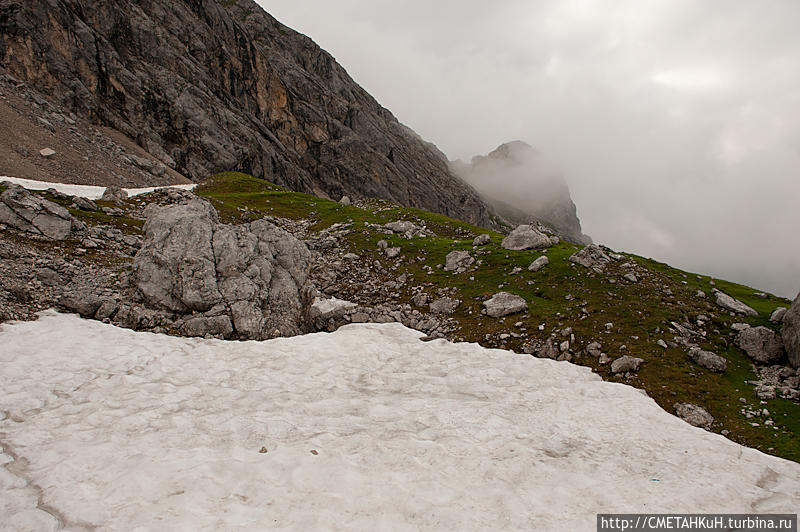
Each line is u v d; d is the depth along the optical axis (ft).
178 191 229.25
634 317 107.96
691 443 52.19
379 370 74.28
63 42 330.95
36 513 34.09
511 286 134.62
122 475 38.75
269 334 92.22
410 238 192.95
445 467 43.93
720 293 118.83
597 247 150.00
